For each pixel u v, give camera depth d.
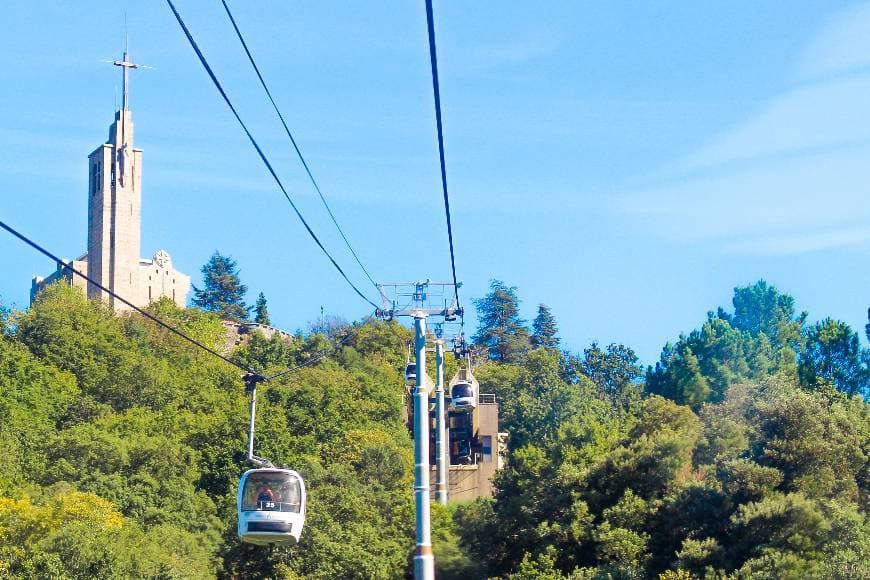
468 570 101.81
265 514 69.56
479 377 197.25
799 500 88.19
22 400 137.62
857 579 80.25
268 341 198.00
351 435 132.00
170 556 96.38
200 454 123.81
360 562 100.00
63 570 88.31
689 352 166.25
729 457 99.38
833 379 158.75
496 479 112.69
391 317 54.88
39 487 107.75
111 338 170.50
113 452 115.81
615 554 95.00
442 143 37.09
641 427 117.56
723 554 88.00
